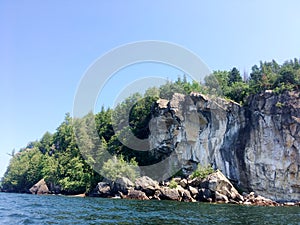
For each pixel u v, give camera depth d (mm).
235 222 23969
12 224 20172
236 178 63969
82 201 45000
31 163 108438
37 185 91125
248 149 63844
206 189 54281
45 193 87750
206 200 53219
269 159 61500
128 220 22812
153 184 60344
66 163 87562
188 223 22312
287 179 59406
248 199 55156
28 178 105188
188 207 37219
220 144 67625
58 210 29141
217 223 22844
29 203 38812
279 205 54062
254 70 102125
